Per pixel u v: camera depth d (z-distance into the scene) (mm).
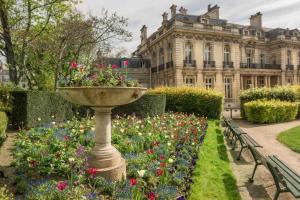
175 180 4293
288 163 6344
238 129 8148
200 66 30359
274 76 37844
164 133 7738
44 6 16000
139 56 43219
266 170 5797
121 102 4195
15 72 15133
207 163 6070
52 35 17016
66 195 3521
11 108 9406
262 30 39656
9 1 14500
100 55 19766
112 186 3994
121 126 8750
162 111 15023
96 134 4566
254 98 16531
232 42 32375
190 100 16844
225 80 32250
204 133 9211
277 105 14484
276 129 12008
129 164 5109
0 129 6312
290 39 38406
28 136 7508
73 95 4035
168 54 31516
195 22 30094
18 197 3709
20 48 16688
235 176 5438
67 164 4750
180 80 29156
